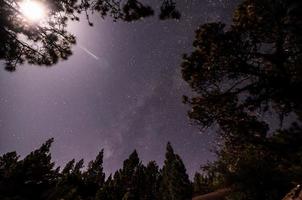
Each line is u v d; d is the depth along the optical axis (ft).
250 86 26.81
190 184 153.28
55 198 85.46
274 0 21.50
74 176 122.93
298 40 21.63
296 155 28.55
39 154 121.90
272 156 32.42
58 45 21.30
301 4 18.99
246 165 40.42
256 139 29.78
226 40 25.81
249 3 24.76
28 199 87.30
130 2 17.15
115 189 129.70
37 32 19.81
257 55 25.81
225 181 45.06
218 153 42.29
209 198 74.38
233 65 26.76
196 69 28.99
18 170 102.73
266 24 23.03
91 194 120.06
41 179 110.01
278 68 25.22
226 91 28.35
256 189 40.42
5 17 17.31
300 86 23.99
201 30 27.84
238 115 29.30
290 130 27.76
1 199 78.28
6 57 19.24
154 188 196.65
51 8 19.33
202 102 29.55
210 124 30.40
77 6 19.49
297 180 31.01
